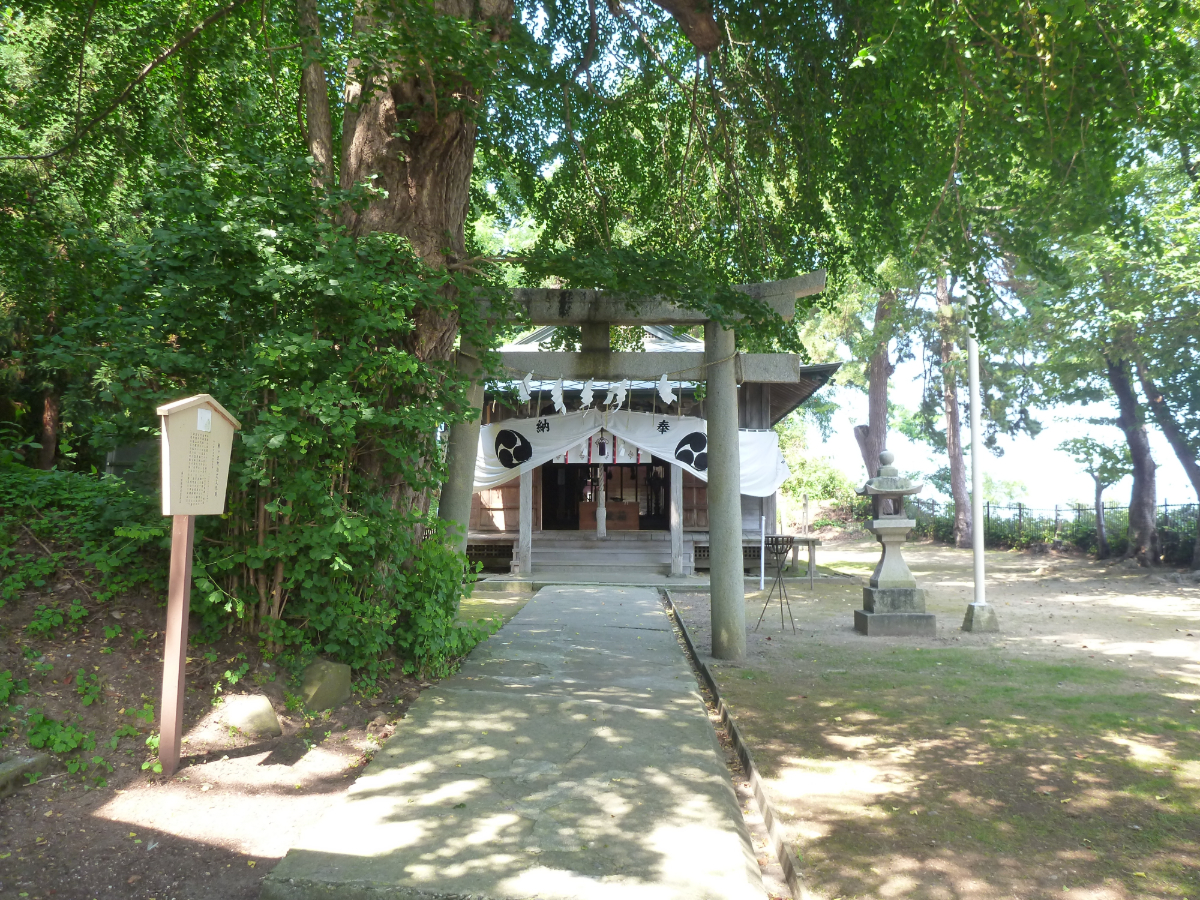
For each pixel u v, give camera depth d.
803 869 3.40
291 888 3.10
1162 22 5.57
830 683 6.81
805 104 7.86
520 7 8.73
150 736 4.19
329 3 5.46
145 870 3.25
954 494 25.55
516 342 15.80
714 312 6.80
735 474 8.01
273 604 5.16
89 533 5.33
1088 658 7.90
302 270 4.75
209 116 8.70
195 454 4.05
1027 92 6.38
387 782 4.09
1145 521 17.53
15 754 3.79
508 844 3.44
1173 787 4.34
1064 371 16.67
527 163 9.21
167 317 4.93
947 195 7.48
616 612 10.60
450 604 6.21
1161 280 13.35
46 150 8.82
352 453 5.54
